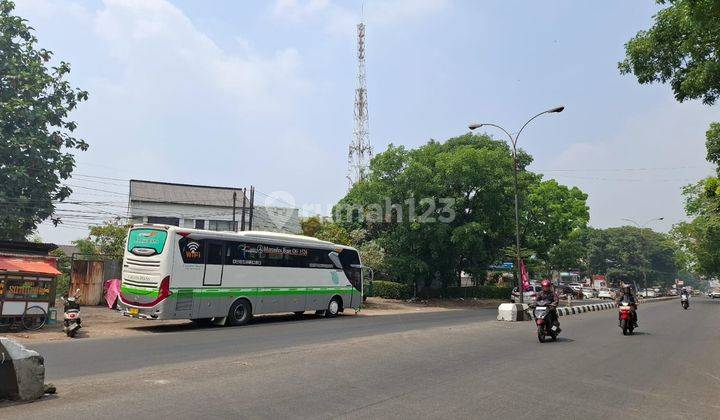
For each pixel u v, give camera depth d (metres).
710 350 12.94
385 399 7.06
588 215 55.12
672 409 6.92
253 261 19.42
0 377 6.61
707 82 10.74
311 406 6.59
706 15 9.10
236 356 10.98
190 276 17.25
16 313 15.07
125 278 17.44
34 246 16.64
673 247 58.66
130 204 44.75
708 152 15.72
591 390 8.00
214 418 5.96
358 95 62.78
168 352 11.52
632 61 12.52
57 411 6.22
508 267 48.56
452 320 22.28
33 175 28.17
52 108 29.06
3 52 28.31
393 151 36.47
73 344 12.75
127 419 5.88
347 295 23.73
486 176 35.19
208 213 46.84
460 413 6.41
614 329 18.38
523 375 9.10
